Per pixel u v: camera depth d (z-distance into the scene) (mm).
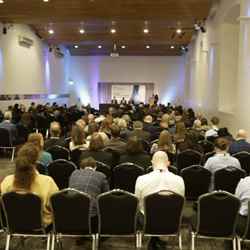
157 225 3500
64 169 4840
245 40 7684
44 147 6348
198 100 15773
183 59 22984
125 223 3479
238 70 8211
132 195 3400
